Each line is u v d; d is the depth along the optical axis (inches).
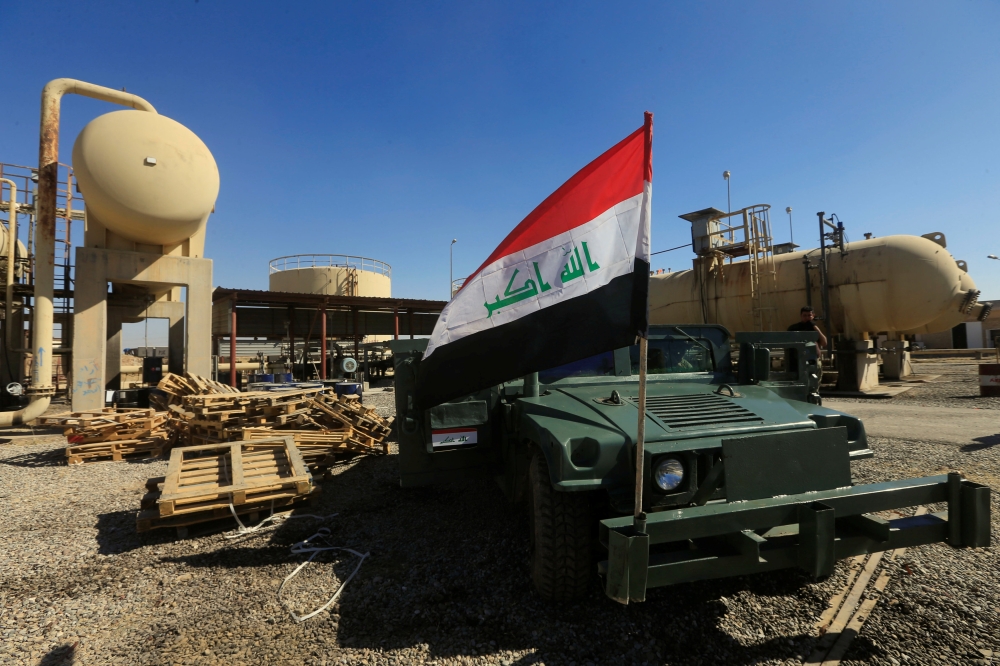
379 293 926.4
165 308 559.2
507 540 154.3
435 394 120.6
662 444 105.7
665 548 125.1
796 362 168.4
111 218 407.5
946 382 614.9
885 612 109.2
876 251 519.2
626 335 102.2
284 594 126.5
